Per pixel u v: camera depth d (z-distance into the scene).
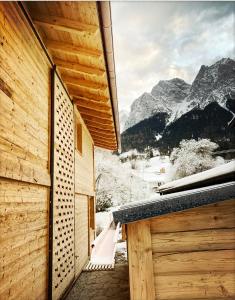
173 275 2.61
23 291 3.20
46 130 4.64
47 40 4.54
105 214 29.00
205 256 2.62
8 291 2.78
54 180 4.74
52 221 4.45
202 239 2.65
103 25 3.73
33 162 3.86
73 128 6.98
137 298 2.57
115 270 7.70
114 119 8.30
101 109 7.34
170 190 5.06
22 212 3.30
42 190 4.20
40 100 4.36
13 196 3.05
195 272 2.60
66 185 5.86
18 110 3.34
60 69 5.51
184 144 53.56
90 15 3.61
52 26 4.06
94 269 7.79
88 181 9.89
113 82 5.59
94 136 11.20
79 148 8.30
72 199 6.46
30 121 3.80
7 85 3.04
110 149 13.06
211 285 2.57
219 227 2.66
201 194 2.51
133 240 2.68
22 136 3.45
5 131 2.91
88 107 7.39
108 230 17.94
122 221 2.54
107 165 42.47
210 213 2.69
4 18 3.03
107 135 10.67
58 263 4.84
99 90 5.95
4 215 2.78
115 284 6.34
